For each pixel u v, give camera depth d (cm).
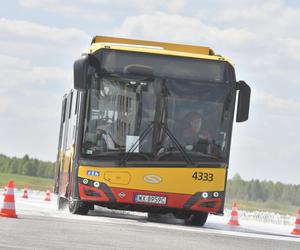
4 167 14375
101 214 3578
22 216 2927
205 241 2470
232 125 3188
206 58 3203
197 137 3161
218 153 3164
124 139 3127
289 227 4531
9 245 1912
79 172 3116
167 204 3128
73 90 3500
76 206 3306
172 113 3161
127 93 3147
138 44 3419
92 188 3105
